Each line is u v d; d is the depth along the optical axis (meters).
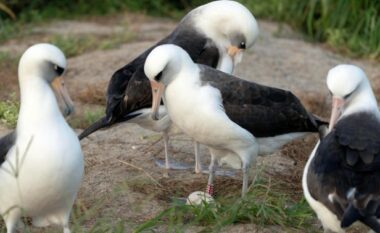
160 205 11.77
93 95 16.92
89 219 11.26
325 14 22.31
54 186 9.62
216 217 10.96
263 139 12.07
